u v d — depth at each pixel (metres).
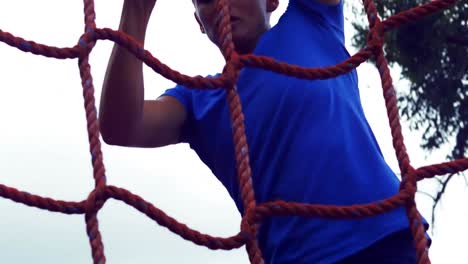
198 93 3.29
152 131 3.22
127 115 3.10
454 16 9.12
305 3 3.24
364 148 3.01
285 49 3.17
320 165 2.95
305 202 2.95
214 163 3.26
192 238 2.77
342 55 3.23
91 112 2.89
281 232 2.98
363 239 2.88
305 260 2.91
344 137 2.99
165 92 3.34
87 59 2.96
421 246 2.76
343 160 2.96
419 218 2.80
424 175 2.84
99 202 2.80
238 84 3.16
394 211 2.92
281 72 2.98
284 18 3.24
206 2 3.23
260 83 3.12
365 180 2.95
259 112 3.09
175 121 3.27
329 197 2.92
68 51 2.93
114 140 3.18
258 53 3.20
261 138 3.07
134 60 3.06
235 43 3.26
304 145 2.99
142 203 2.79
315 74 2.98
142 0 3.08
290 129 3.02
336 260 2.87
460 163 2.86
